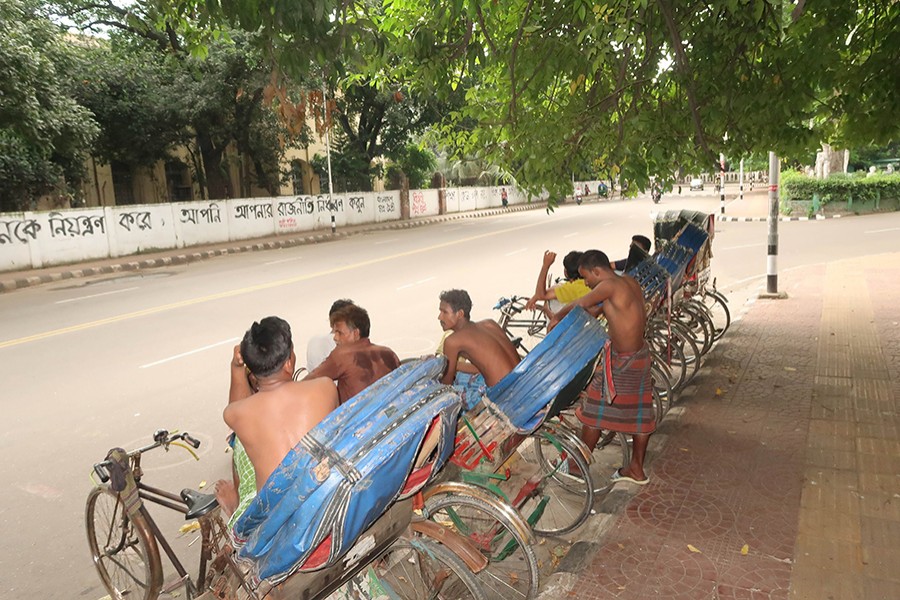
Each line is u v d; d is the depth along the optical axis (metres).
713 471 4.54
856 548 3.56
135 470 3.31
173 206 21.55
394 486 2.32
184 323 10.12
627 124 5.96
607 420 4.32
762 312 9.37
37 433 5.91
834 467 4.52
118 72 23.41
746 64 5.57
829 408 5.58
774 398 5.89
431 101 28.39
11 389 7.18
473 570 2.93
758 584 3.29
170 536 4.29
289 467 2.26
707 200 39.91
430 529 3.02
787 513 3.95
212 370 7.65
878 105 5.77
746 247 17.00
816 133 5.95
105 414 6.34
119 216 19.70
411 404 2.37
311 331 9.27
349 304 4.17
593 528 3.86
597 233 21.95
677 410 5.70
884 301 9.65
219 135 26.64
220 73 22.67
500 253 17.42
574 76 6.14
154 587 3.33
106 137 24.70
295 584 2.50
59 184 21.12
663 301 6.06
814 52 5.46
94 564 3.77
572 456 3.98
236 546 2.49
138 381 7.32
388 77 7.04
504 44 6.53
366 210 31.33
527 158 6.54
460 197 39.53
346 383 4.00
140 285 14.53
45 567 3.93
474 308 10.55
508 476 3.98
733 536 3.72
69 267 17.48
